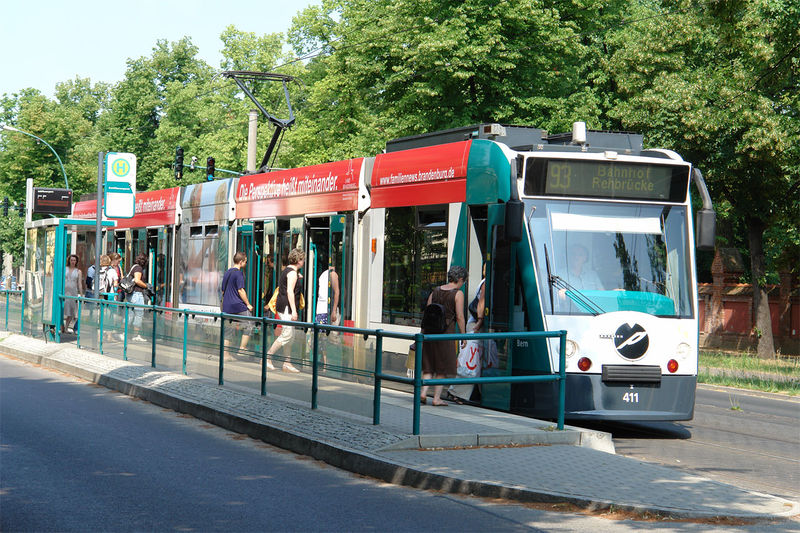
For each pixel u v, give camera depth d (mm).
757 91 28453
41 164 69625
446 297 11977
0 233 70250
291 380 11961
